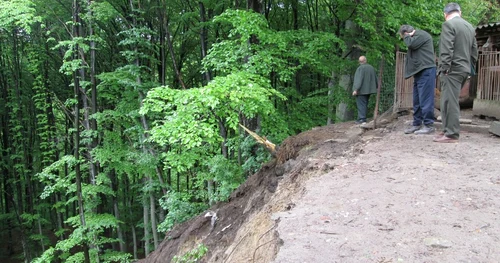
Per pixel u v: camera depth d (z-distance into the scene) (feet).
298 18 51.72
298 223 12.44
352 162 19.26
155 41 54.13
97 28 52.95
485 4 50.88
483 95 29.27
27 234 73.87
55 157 72.08
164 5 49.52
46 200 78.38
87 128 48.88
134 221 73.77
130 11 50.29
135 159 46.88
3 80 71.87
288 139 29.19
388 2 34.09
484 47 35.24
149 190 48.29
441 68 20.35
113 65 59.88
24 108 70.95
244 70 31.50
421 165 17.33
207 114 27.17
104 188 45.80
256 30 31.68
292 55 33.81
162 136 25.91
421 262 9.47
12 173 73.92
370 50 38.34
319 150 24.09
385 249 10.27
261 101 26.94
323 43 34.09
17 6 37.58
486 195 13.53
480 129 23.72
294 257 10.09
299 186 18.70
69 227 77.15
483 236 10.67
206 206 37.42
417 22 38.42
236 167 34.24
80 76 50.19
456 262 9.35
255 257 13.19
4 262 74.08
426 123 23.73
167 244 32.32
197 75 62.18
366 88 32.01
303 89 58.13
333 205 13.82
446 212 12.39
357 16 37.65
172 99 27.50
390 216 12.41
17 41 66.23
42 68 61.82
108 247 72.54
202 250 23.59
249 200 26.81
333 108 47.47
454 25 19.77
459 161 17.65
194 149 34.91
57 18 46.37
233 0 45.24
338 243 10.77
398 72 30.89
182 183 71.61
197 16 49.24
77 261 45.88
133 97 47.67
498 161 17.21
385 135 24.98
